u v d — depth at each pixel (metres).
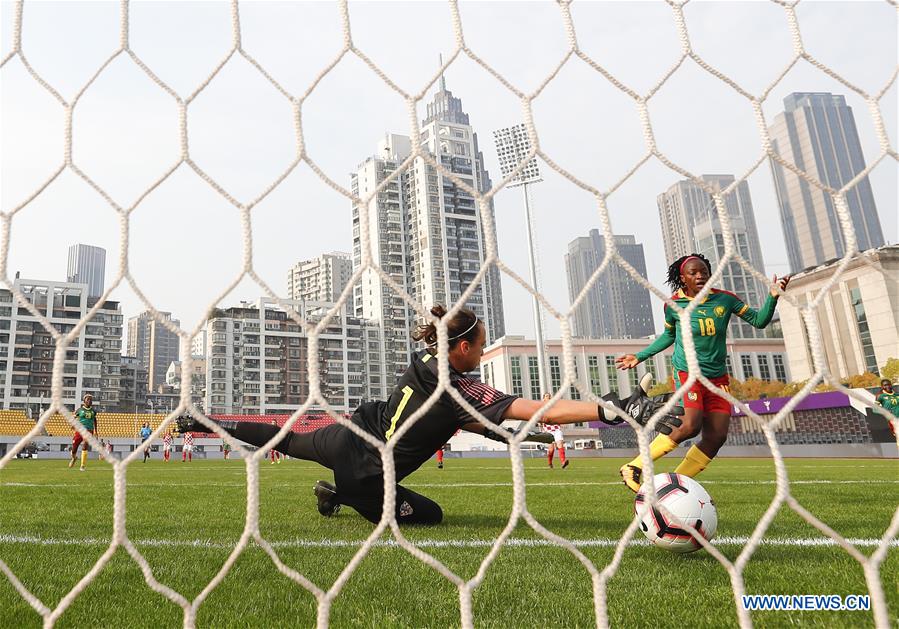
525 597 2.32
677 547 3.04
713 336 4.47
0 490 7.76
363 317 111.00
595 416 3.28
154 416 59.03
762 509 5.02
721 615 2.07
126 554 3.23
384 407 4.14
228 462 24.78
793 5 2.50
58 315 85.25
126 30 2.47
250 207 2.27
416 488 8.42
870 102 2.39
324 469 16.08
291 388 95.94
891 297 38.22
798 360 53.03
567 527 4.13
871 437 25.50
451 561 2.99
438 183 107.12
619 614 2.09
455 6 2.52
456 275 107.62
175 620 2.10
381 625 2.01
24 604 2.27
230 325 93.12
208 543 3.58
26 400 81.44
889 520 4.18
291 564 2.95
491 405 3.59
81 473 13.32
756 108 2.41
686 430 4.33
